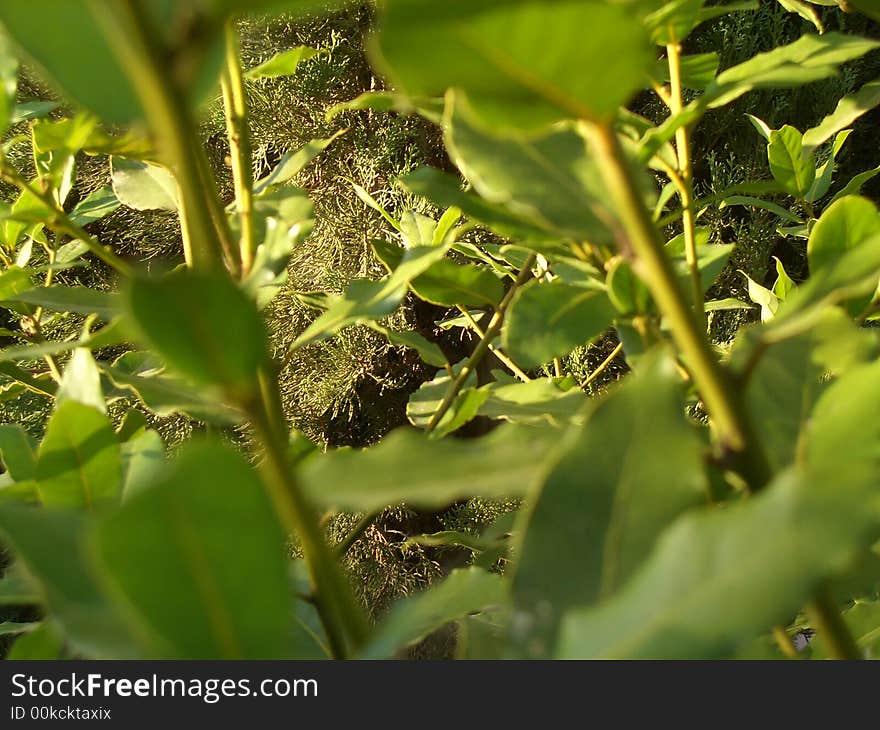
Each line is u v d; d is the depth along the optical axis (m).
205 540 0.24
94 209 1.15
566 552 0.31
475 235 3.25
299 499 0.32
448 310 4.29
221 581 0.25
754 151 4.10
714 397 0.32
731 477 0.43
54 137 0.66
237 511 0.24
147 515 0.24
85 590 0.34
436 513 4.18
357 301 0.61
